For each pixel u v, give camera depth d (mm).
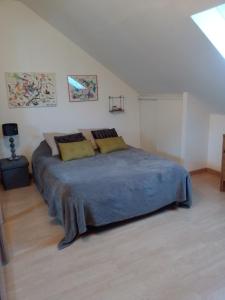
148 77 3918
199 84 3252
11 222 2781
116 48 3510
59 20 3582
